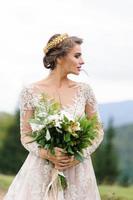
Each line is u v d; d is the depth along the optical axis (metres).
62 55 7.02
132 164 40.28
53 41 7.04
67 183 7.00
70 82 7.19
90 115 7.24
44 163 7.03
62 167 6.92
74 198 7.01
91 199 7.09
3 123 31.31
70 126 6.72
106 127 32.06
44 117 6.80
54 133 6.79
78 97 7.13
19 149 30.72
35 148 6.98
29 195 7.02
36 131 6.82
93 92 7.25
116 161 30.33
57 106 6.87
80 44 7.06
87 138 6.81
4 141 30.59
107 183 29.61
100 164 30.45
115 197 12.59
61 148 6.83
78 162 6.95
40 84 7.14
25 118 7.12
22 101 7.14
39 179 7.02
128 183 29.86
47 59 7.11
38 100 7.07
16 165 30.77
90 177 7.10
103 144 31.11
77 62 7.00
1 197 13.42
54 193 6.98
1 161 30.72
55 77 7.13
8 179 17.20
